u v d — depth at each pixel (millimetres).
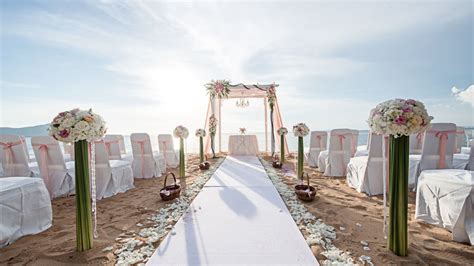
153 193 3191
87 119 1588
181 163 4215
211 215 2219
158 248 1585
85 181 1606
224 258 1451
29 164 3299
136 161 4305
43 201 2049
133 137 4246
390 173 1544
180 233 1818
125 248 1606
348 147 4180
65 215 2379
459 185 1707
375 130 1567
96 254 1543
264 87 7363
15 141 2904
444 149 2705
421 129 1442
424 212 2025
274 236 1757
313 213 2281
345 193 3045
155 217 2207
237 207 2457
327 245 1615
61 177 2975
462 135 3906
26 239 1809
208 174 4406
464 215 1651
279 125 7723
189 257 1466
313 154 5254
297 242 1658
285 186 3404
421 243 1642
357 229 1902
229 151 7402
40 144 2857
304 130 3887
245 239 1709
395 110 1453
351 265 1355
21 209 1866
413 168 2945
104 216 2289
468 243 1631
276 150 7914
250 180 3834
